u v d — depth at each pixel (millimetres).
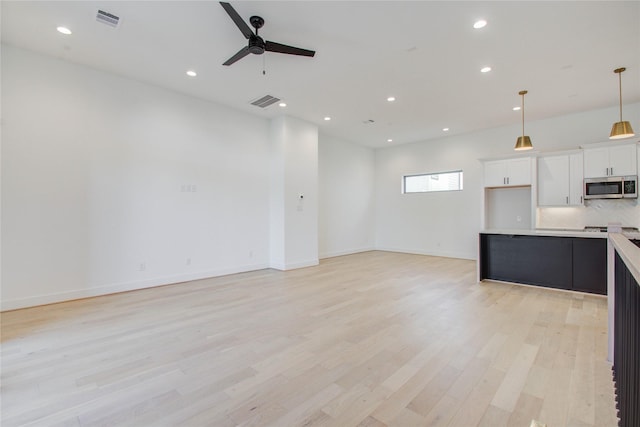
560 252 4289
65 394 1905
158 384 2018
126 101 4348
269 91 4816
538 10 2838
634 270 1026
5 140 3463
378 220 9117
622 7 2773
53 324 3082
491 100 5094
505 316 3281
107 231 4176
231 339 2727
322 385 2002
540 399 1842
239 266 5676
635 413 1082
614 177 5137
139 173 4469
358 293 4227
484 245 4973
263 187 6094
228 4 2576
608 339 2287
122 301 3863
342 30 3178
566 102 5176
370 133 7359
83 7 2832
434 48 3518
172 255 4809
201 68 4059
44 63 3713
